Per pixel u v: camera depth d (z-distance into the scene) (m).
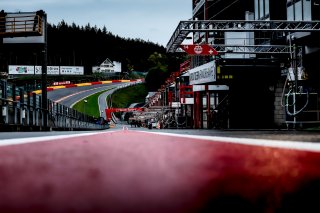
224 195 0.53
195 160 1.07
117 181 0.69
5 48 29.81
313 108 16.00
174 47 18.48
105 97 137.25
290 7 21.20
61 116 28.14
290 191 0.56
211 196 0.53
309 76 17.75
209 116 32.03
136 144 2.15
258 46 20.47
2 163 1.01
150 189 0.59
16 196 0.53
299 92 16.31
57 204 0.48
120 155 1.30
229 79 20.61
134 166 0.94
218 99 33.62
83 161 1.09
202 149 1.58
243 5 32.34
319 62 18.38
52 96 125.44
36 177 0.74
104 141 2.73
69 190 0.59
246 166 0.88
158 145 2.00
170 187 0.61
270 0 23.44
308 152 1.31
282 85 23.77
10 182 0.67
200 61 33.06
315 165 0.89
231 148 1.64
